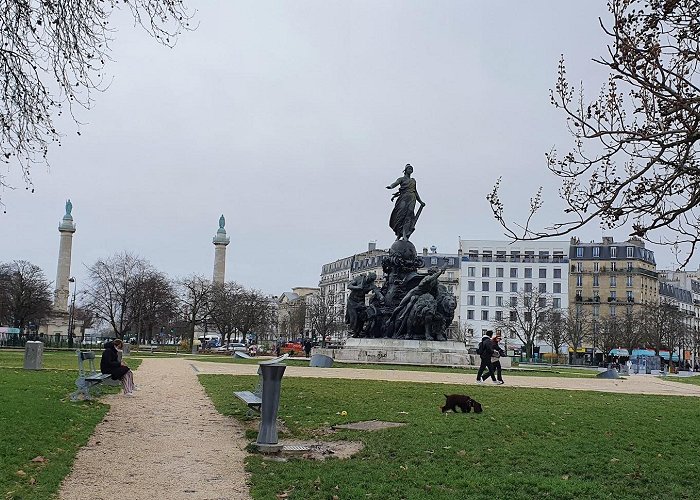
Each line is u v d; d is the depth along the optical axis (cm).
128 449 1513
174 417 2000
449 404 2128
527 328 15488
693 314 18875
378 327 5659
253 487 1216
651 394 3250
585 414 2164
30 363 3600
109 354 2581
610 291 16350
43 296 12381
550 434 1762
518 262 16800
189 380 3278
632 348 12938
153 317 11750
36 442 1480
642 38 1340
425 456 1461
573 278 16688
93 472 1301
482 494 1186
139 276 11831
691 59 1316
